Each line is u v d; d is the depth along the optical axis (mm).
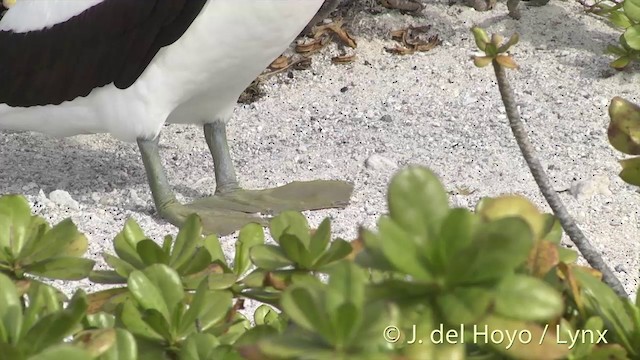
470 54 13969
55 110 10062
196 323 3910
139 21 9141
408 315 2902
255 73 9781
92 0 9398
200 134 12383
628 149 4148
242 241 4434
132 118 9648
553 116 12297
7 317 3299
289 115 12758
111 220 9906
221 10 8922
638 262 9117
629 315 3377
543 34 14352
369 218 9906
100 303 4035
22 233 4074
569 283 3459
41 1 9805
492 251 2852
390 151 11562
